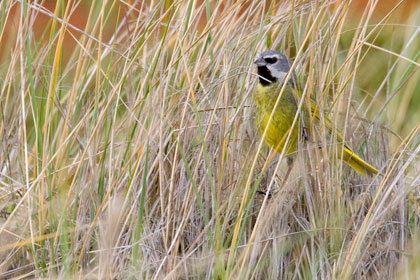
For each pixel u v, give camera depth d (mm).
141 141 9664
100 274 8234
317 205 9742
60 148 9320
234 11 10477
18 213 9578
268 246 9258
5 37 13570
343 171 10445
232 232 9289
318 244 9336
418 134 11305
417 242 9141
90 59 10922
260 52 10703
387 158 10766
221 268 8500
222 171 9445
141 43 10289
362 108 12359
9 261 9156
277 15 10992
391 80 13930
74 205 9289
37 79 10703
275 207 9109
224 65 10320
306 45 12203
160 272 8891
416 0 16297
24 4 10055
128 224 9461
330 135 10523
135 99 10359
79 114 10656
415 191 10297
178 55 10492
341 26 10398
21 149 10039
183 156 8852
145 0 12070
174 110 10281
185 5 10922
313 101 10617
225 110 9883
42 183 8930
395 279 8984
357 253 8852
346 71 10547
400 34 14930
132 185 9406
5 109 10289
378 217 9094
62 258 8766
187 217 9141
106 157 10047
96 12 12219
